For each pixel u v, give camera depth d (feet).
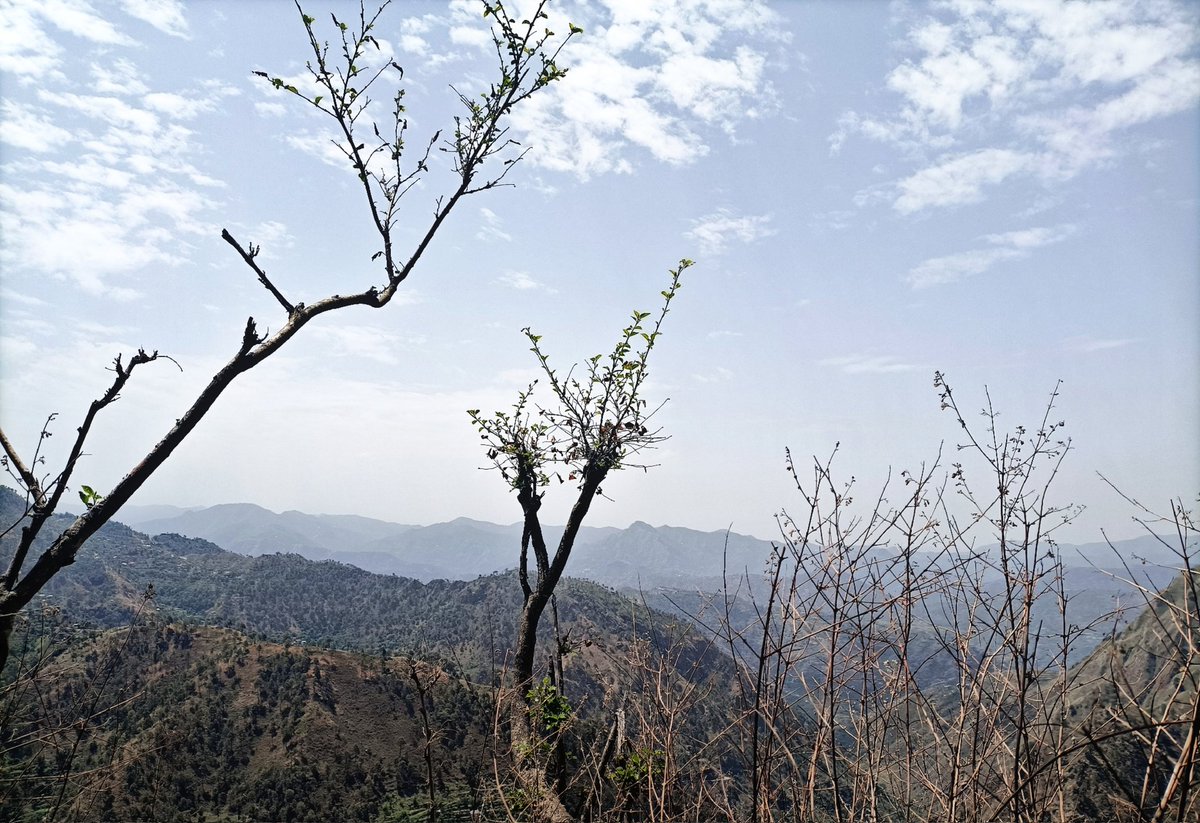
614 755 15.24
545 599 22.50
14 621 8.20
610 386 25.32
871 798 10.17
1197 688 7.76
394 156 14.08
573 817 15.08
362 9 13.78
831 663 10.59
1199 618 8.11
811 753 10.59
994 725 9.86
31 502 8.57
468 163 14.84
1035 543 10.12
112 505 8.74
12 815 11.67
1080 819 8.32
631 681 13.50
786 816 10.71
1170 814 7.95
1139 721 8.18
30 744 12.67
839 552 11.19
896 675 10.59
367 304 12.98
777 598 11.23
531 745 16.72
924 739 10.75
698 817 11.26
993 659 9.79
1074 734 8.77
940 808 9.94
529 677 18.61
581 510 23.98
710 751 11.37
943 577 10.61
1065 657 9.41
